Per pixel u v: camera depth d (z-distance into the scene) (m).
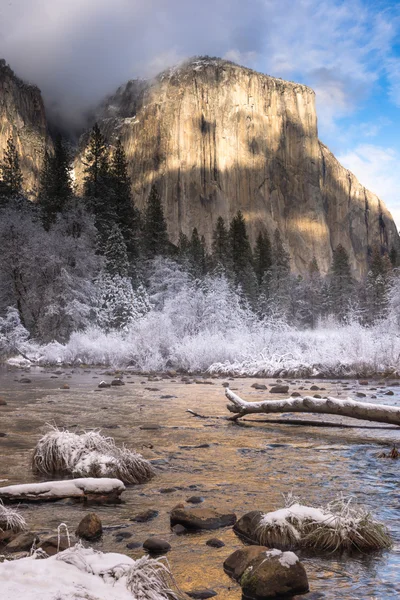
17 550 3.46
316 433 8.18
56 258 32.78
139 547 3.61
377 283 95.00
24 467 5.83
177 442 7.31
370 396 12.23
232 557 3.30
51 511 4.42
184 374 19.22
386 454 6.62
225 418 9.39
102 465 5.36
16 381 16.05
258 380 16.84
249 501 4.64
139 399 11.83
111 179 53.34
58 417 9.22
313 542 3.70
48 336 30.91
